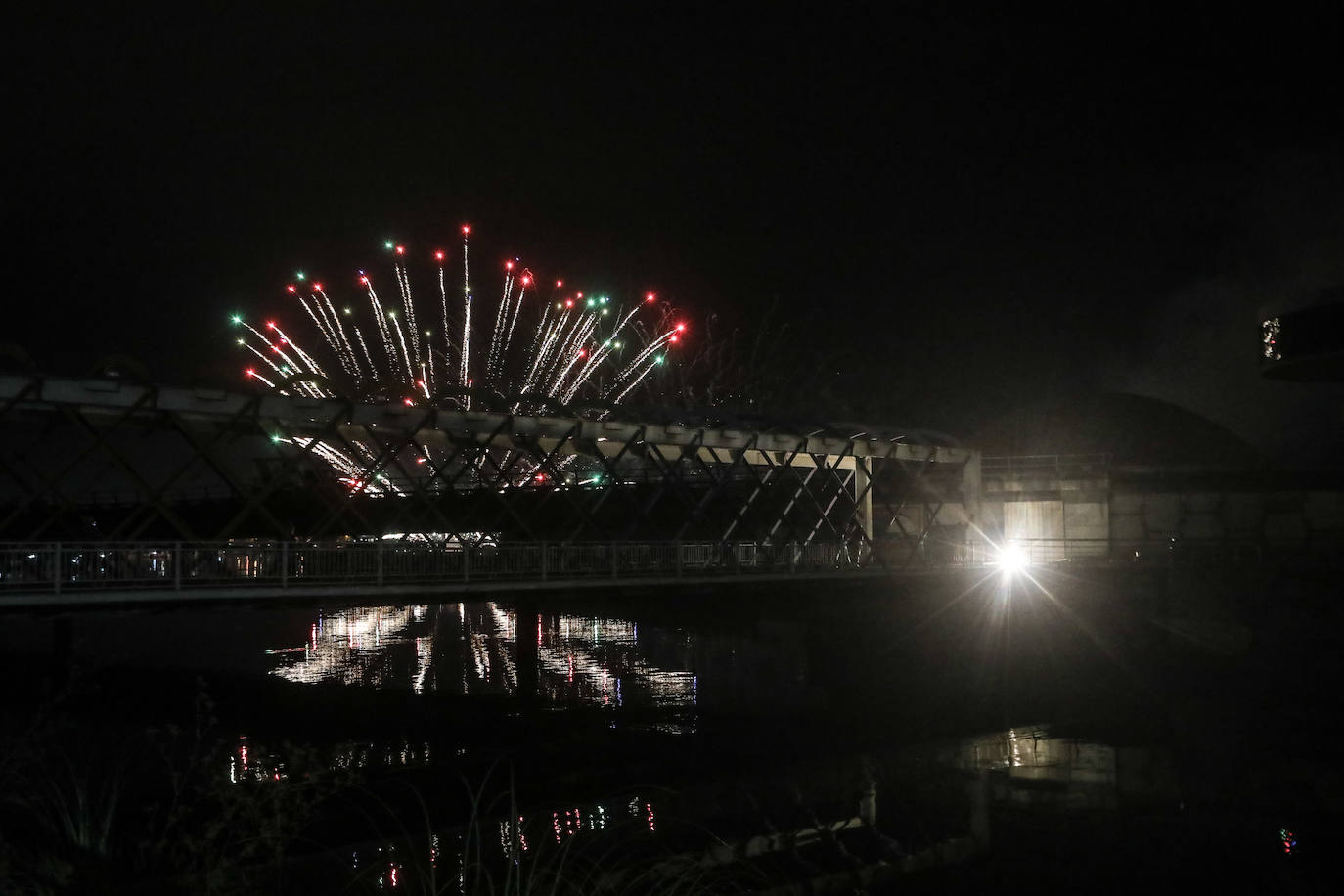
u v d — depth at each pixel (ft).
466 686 107.24
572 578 92.79
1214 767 79.46
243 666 120.57
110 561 71.97
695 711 98.32
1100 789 73.41
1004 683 112.27
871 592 119.44
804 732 91.66
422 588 82.84
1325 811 67.31
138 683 105.91
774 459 121.39
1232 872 56.65
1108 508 149.48
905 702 105.19
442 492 94.89
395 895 48.42
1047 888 54.29
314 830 59.06
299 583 78.59
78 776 65.16
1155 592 124.47
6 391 71.82
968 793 72.33
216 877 45.70
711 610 164.66
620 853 58.54
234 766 71.72
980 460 146.51
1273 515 144.05
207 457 80.53
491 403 95.81
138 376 78.84
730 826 64.34
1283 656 115.03
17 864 43.83
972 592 122.21
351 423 86.89
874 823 65.67
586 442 101.60
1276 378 102.22
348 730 87.04
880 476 152.66
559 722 91.40
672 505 141.59
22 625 170.30
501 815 65.26
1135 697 107.55
